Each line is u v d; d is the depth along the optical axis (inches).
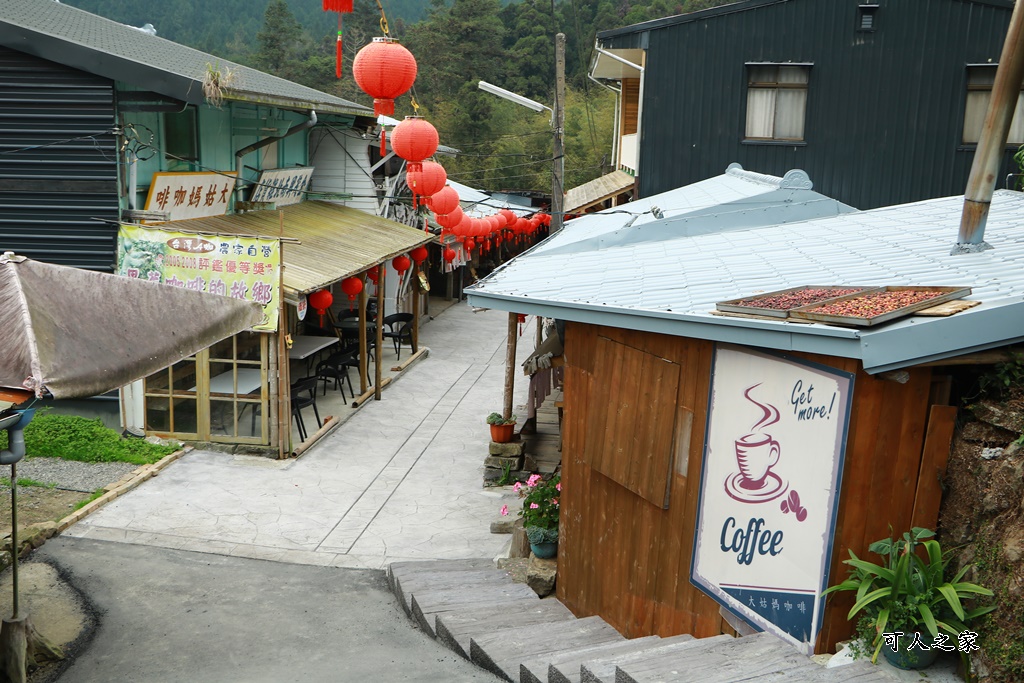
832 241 356.8
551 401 703.1
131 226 527.8
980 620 186.4
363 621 337.7
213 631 327.9
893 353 187.9
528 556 390.0
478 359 883.4
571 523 331.0
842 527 202.8
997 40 710.5
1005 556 183.2
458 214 630.5
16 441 277.6
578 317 285.7
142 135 553.3
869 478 202.1
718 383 241.0
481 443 608.1
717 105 747.4
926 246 307.1
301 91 816.9
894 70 726.5
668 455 261.9
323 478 522.0
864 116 735.1
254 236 522.9
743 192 535.2
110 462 510.6
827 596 204.4
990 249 275.1
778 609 218.7
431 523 462.6
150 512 450.9
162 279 532.1
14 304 252.5
